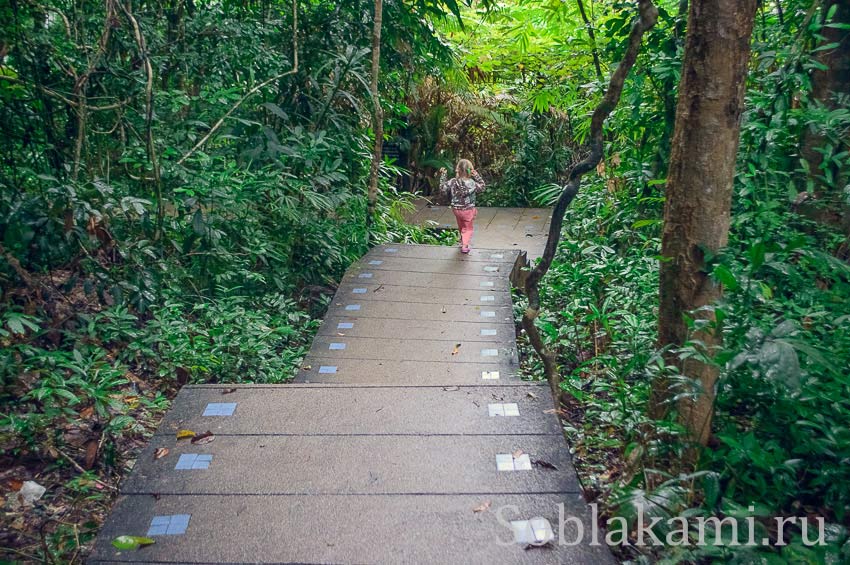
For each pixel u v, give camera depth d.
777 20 5.73
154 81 5.58
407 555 2.46
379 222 7.83
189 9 6.17
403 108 8.52
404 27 7.69
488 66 12.29
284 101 6.93
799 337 3.06
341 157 6.96
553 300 5.92
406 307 5.72
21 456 3.34
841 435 2.84
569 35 7.85
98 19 5.20
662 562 2.43
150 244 4.93
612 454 3.56
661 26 5.92
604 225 7.19
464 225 7.25
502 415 3.30
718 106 2.98
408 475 2.88
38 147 4.95
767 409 3.13
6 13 4.41
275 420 3.27
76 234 4.12
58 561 2.72
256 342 4.62
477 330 5.29
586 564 2.42
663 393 3.26
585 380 4.43
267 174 5.71
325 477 2.87
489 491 2.79
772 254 3.23
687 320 2.94
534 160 12.29
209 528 2.59
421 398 3.46
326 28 6.94
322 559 2.44
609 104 3.27
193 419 3.29
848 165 4.88
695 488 3.00
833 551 2.53
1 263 4.13
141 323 4.70
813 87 5.14
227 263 5.35
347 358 4.81
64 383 3.44
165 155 5.24
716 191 3.06
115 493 3.18
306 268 6.40
